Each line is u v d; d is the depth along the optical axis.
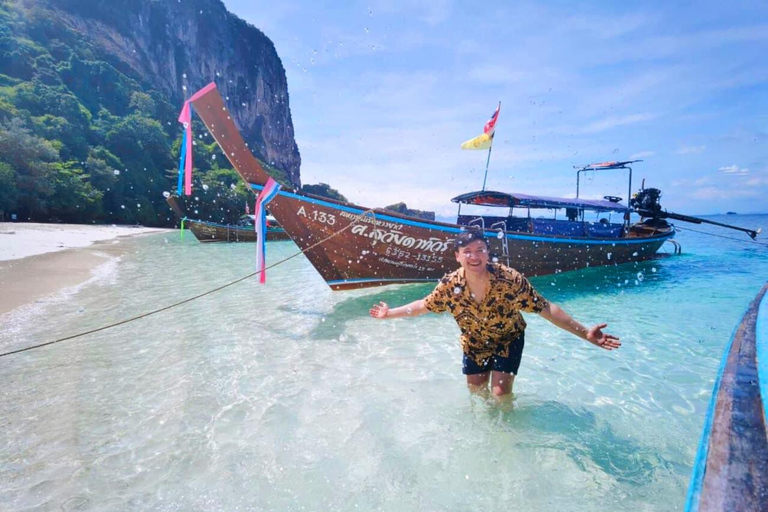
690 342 5.18
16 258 12.80
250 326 5.83
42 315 6.30
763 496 0.96
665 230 15.27
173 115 75.25
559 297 8.34
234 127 6.26
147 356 4.59
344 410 3.31
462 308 2.96
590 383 3.86
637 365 4.36
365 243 7.33
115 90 66.06
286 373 4.10
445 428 3.02
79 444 2.82
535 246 10.02
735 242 25.12
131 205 49.34
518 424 3.07
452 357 4.55
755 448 1.16
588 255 11.68
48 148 39.12
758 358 1.82
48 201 38.25
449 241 7.82
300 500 2.26
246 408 3.35
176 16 98.25
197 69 102.75
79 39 69.12
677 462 2.59
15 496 2.29
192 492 2.33
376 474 2.48
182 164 6.31
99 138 53.09
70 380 3.91
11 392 3.65
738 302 7.73
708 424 1.37
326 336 5.36
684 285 9.73
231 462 2.61
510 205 12.09
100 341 5.11
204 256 16.06
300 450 2.74
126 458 2.66
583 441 2.84
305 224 6.88
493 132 8.33
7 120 40.16
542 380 3.92
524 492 2.31
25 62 54.94
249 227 26.97
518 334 3.11
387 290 8.48
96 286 8.84
